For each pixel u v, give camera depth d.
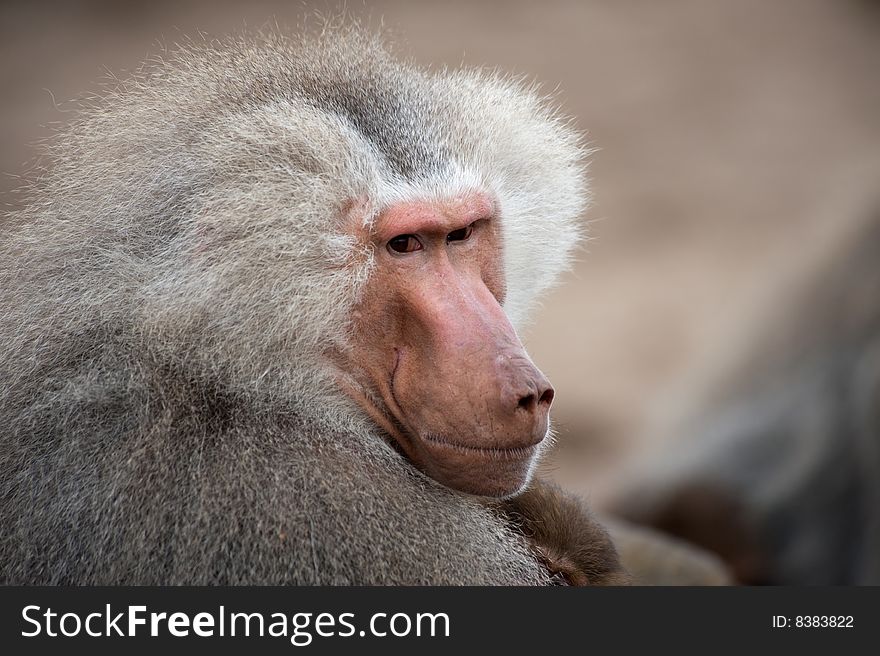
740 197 45.19
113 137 9.09
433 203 8.88
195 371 8.21
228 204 8.22
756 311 22.09
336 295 8.56
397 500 8.22
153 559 7.61
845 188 22.69
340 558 7.64
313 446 8.17
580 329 36.25
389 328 8.77
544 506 9.82
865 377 18.56
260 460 7.88
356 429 8.70
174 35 50.91
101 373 8.16
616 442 30.84
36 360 8.35
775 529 19.27
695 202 44.88
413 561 7.95
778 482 19.41
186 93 9.27
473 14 58.06
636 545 13.24
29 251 8.94
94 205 8.84
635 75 54.53
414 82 9.66
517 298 10.27
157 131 8.96
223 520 7.62
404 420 8.77
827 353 20.00
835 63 56.91
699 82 54.44
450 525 8.40
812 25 60.69
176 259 8.25
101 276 8.45
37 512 7.98
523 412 8.38
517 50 55.06
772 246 41.22
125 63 48.50
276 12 52.88
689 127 50.62
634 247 41.75
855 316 19.89
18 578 7.93
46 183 9.49
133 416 8.01
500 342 8.55
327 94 9.19
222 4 54.28
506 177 9.89
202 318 8.20
